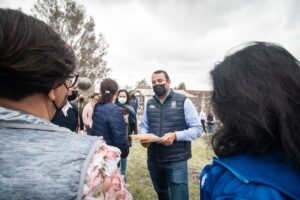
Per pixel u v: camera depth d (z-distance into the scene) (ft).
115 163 2.99
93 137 3.15
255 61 3.30
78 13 93.30
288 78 3.18
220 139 3.48
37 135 2.84
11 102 2.95
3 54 2.77
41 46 2.90
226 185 3.13
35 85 2.93
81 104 18.10
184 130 11.25
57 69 2.99
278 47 3.43
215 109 3.60
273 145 3.20
